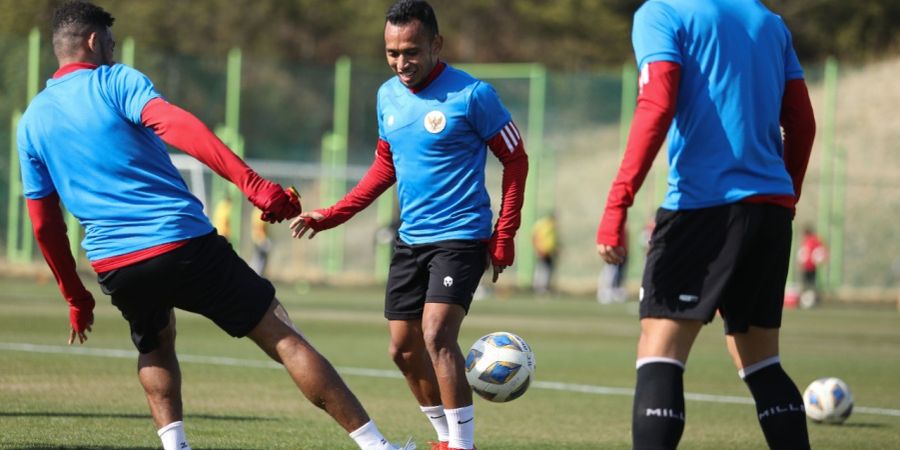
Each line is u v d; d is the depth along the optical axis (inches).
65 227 782.5
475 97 869.2
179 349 1838.1
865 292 4933.6
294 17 7066.9
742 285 702.5
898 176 5482.3
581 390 1493.6
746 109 675.4
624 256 659.4
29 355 1608.0
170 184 740.7
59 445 908.6
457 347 869.2
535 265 4835.1
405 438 1050.1
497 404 1333.7
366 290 4308.6
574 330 2608.3
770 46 697.6
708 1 688.4
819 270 4872.0
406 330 905.5
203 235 737.0
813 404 1217.4
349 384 1471.5
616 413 1278.3
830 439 1107.3
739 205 662.5
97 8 775.1
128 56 4392.2
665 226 675.4
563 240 5334.6
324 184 4857.3
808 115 720.3
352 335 2237.9
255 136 5334.6
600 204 5369.1
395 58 868.0
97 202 734.5
